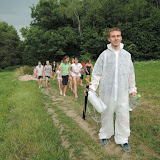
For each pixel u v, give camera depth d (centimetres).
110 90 234
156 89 591
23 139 276
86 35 2669
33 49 2909
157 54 2311
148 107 429
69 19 3098
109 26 2664
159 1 2630
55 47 2694
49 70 841
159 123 330
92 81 251
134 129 313
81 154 246
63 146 265
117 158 236
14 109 458
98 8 2633
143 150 250
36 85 917
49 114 427
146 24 2298
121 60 227
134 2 2427
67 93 700
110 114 245
